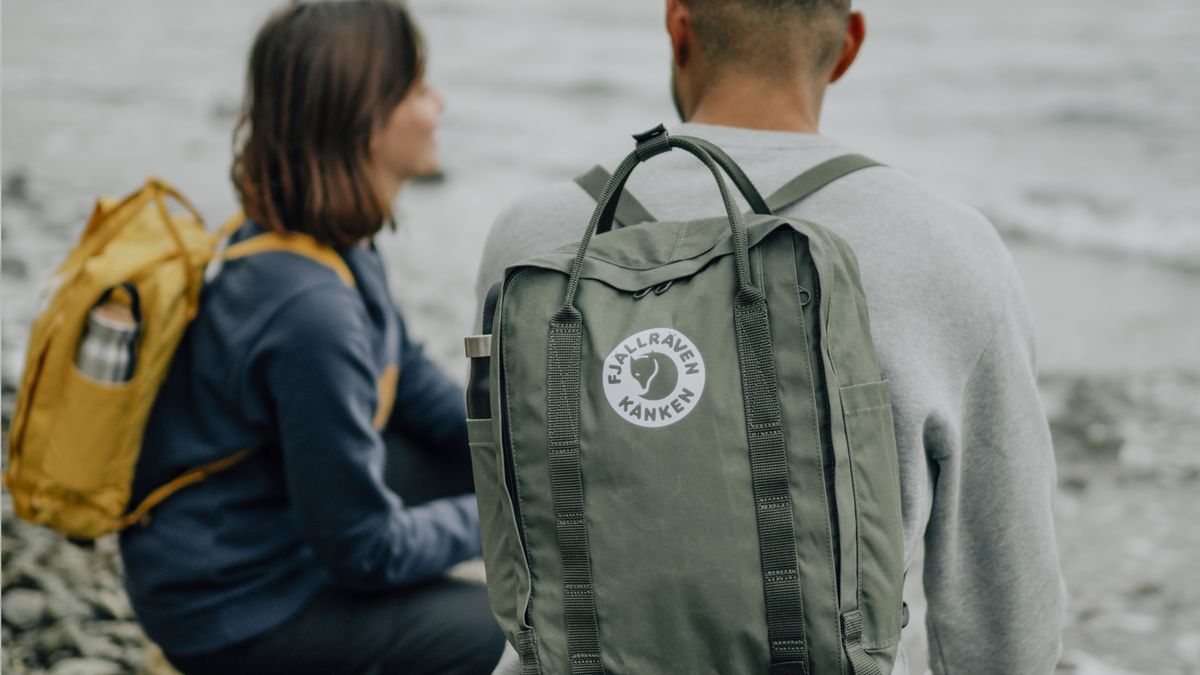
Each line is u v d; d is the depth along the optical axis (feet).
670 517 3.84
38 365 6.35
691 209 4.70
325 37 6.77
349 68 6.76
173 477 6.63
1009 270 4.67
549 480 3.99
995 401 4.59
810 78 4.91
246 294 6.52
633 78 72.95
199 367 6.52
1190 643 11.85
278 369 6.40
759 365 3.90
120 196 28.40
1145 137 49.42
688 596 3.82
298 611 6.81
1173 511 15.37
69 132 40.93
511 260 5.02
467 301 23.62
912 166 46.65
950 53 72.69
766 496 3.84
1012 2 90.68
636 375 3.94
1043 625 4.89
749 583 3.80
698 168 4.79
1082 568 13.85
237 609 6.66
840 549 3.84
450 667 7.13
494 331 4.16
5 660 9.02
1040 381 21.33
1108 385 20.92
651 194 4.78
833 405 3.85
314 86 6.70
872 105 60.13
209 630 6.64
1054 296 28.27
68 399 6.29
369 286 7.17
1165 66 63.67
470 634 7.14
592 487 3.93
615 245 4.29
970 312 4.45
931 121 55.67
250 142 6.86
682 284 4.07
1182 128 50.47
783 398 3.89
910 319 4.38
